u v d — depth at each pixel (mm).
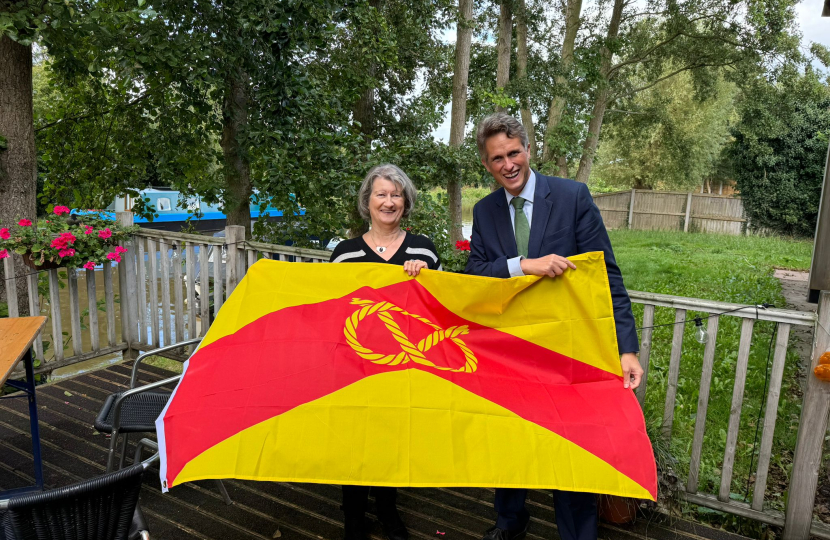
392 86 11641
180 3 5625
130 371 4672
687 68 17797
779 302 8875
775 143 21797
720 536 2693
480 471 1990
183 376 2227
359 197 2727
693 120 24844
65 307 8711
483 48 15422
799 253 16797
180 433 2020
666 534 2701
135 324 5113
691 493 2875
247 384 2180
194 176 7508
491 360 2334
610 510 2711
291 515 2795
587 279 2221
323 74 8312
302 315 2490
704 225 22766
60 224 4531
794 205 21172
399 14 10117
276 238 8047
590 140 17188
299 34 5770
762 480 2693
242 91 6879
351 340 2383
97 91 7039
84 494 1618
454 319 2420
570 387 2252
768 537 2826
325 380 2193
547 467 2004
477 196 32562
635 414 2131
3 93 4781
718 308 2699
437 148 9352
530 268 2246
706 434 4145
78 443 3469
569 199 2287
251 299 2584
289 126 6375
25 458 3283
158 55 5324
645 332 2945
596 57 14359
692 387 5062
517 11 14039
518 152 2227
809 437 2490
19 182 4891
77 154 7430
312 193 6840
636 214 23578
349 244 2754
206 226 12695
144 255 4969
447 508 2889
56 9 4359
